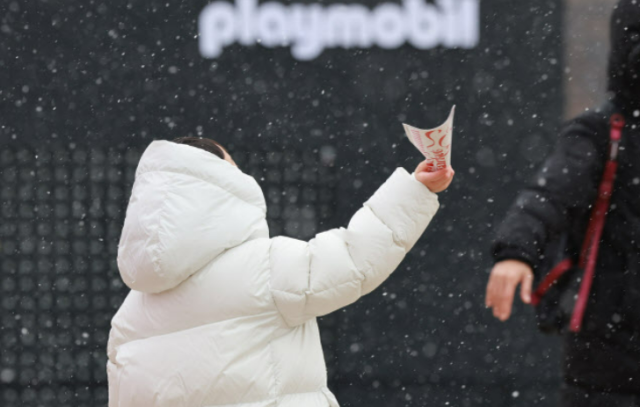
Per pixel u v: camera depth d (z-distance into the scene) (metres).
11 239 25.84
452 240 24.92
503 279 9.80
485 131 24.69
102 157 25.52
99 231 25.84
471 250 24.84
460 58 24.69
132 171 25.59
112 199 25.73
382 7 24.77
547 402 24.72
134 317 9.29
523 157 24.61
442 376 24.95
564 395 10.36
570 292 10.11
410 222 9.04
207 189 8.94
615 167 10.06
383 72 24.86
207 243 8.86
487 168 24.73
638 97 10.20
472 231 24.84
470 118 24.72
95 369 26.02
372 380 25.08
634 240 9.93
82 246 25.92
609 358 10.00
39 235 25.83
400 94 24.86
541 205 9.96
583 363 10.12
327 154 25.12
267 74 25.00
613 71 10.30
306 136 25.11
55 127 25.42
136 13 25.16
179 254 8.77
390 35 24.80
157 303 9.12
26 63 25.25
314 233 25.17
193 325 8.98
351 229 9.05
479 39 24.64
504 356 24.86
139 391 9.02
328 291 8.93
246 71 25.00
